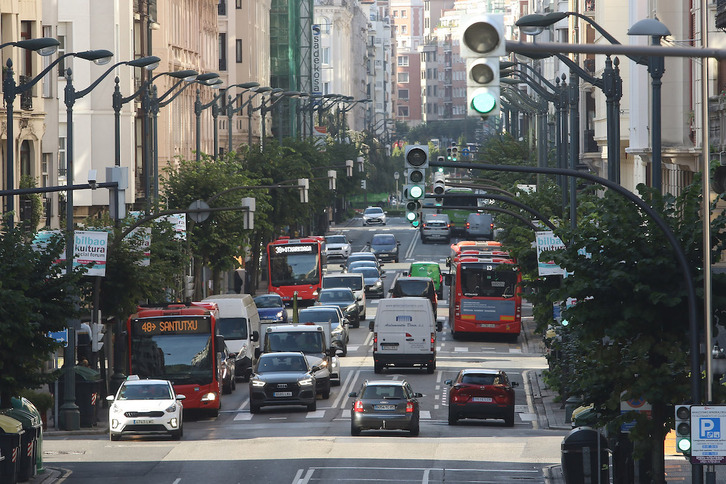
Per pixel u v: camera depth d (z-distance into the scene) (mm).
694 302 51719
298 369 112438
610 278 54562
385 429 93500
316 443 89250
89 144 155750
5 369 69688
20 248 71688
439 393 120938
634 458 57312
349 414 109188
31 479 72875
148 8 178875
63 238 73688
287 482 72625
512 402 101375
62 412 99750
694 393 51594
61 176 154000
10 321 66812
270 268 198375
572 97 104938
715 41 99688
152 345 109000
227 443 90188
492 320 160500
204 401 108062
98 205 156500
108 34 155750
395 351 133125
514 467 78125
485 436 94812
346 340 155000
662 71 63562
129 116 160000
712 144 94938
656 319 55125
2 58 119688
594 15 184500
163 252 114062
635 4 136875
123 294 109000
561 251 56500
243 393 126000
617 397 56844
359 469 77062
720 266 96375
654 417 56969
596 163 181625
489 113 35719
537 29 53594
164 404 92938
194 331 109562
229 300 137125
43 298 72375
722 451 50281
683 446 50688
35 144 126875
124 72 160000
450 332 176625
